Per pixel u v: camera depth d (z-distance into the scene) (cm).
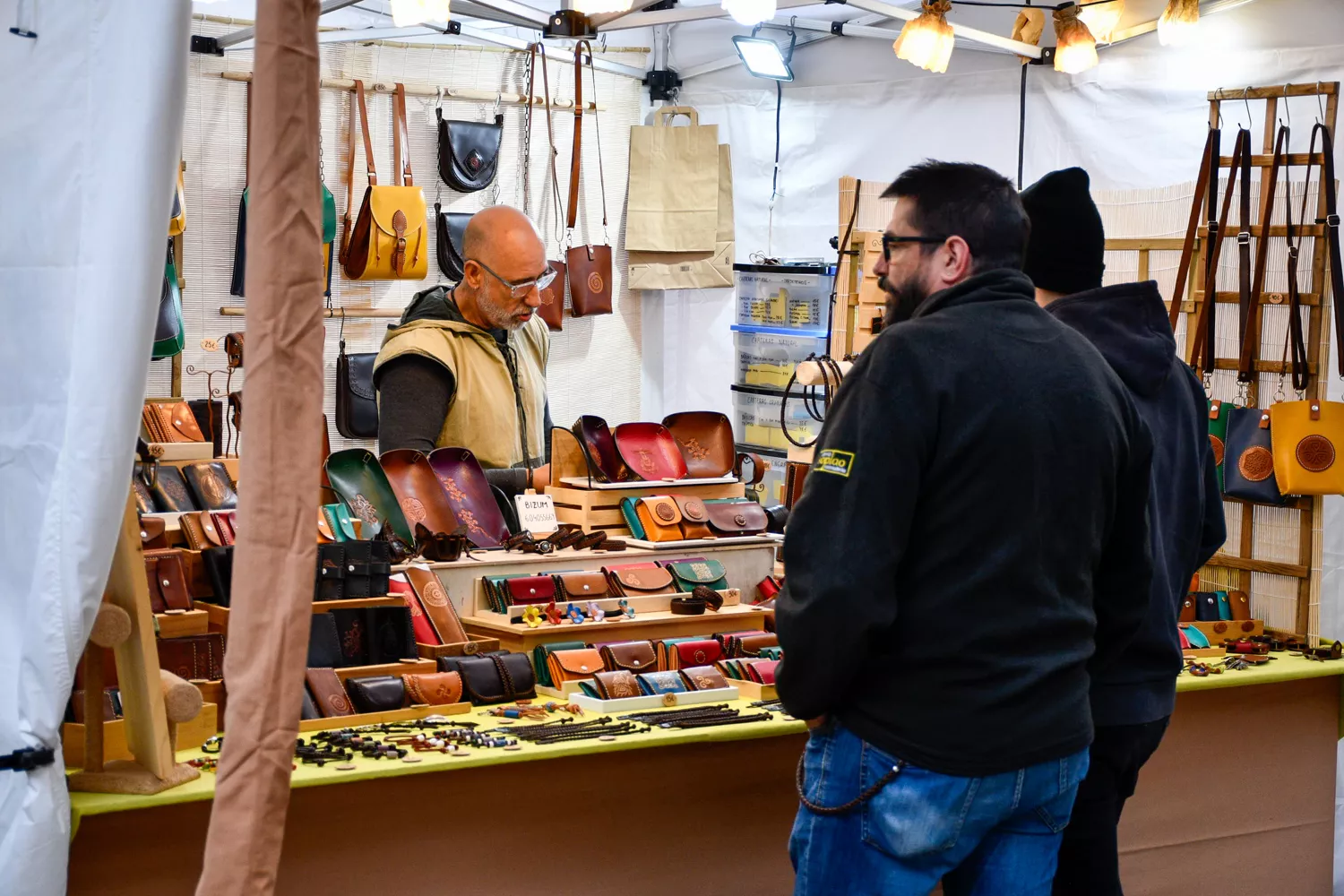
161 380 616
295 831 253
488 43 668
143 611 227
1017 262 227
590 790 284
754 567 381
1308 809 376
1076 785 223
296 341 190
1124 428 228
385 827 262
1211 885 364
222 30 617
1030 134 573
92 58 202
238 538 192
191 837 241
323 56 648
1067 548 215
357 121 663
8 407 211
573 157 693
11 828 208
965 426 208
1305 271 407
